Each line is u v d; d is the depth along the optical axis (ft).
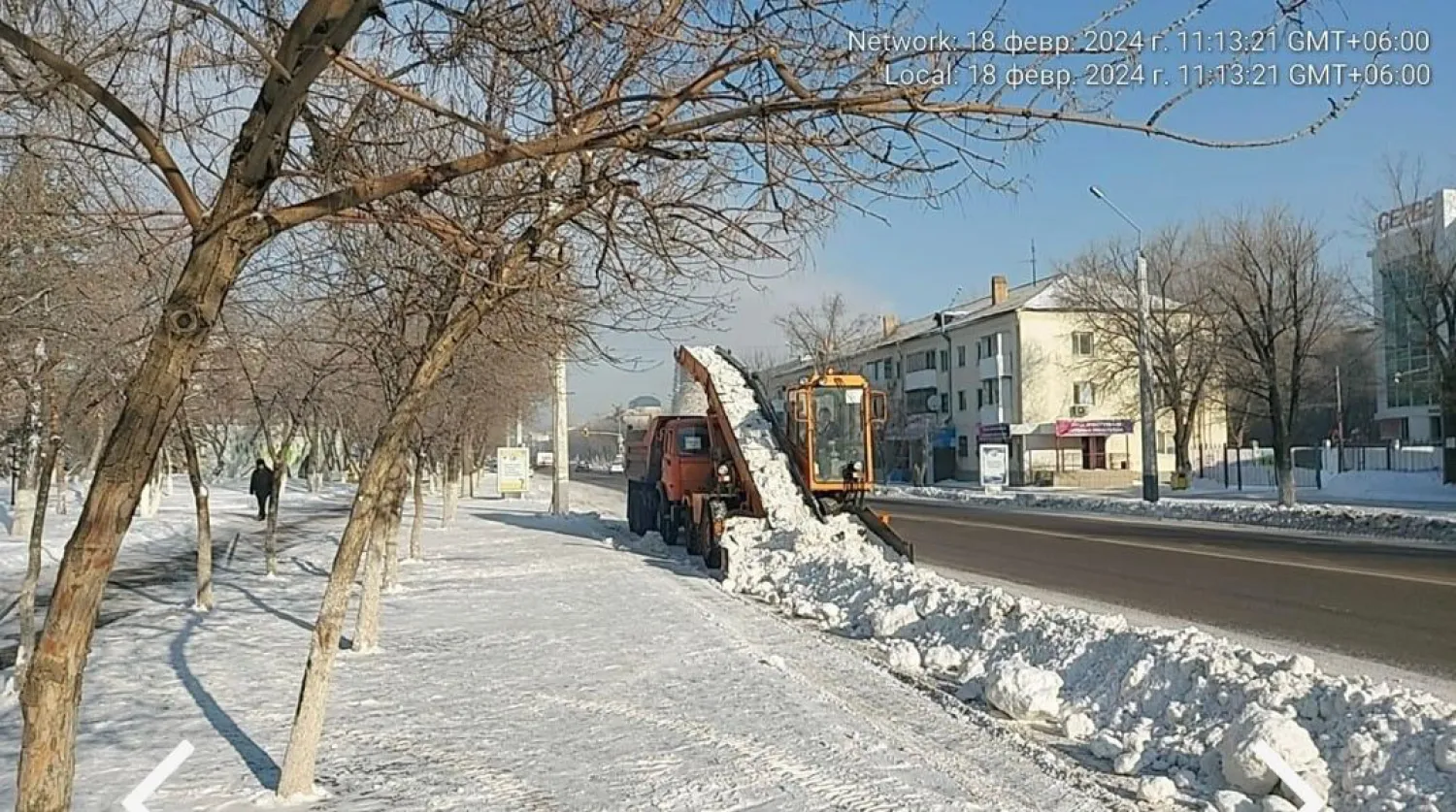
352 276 41.04
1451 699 29.96
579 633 40.22
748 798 21.29
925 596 42.09
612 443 419.33
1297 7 12.20
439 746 25.23
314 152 20.66
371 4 13.61
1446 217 119.03
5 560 73.00
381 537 38.29
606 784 22.29
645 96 14.82
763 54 13.51
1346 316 174.70
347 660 35.47
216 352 41.81
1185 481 166.09
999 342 219.82
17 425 52.42
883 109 13.38
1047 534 92.32
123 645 38.65
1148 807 21.13
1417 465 153.79
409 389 24.18
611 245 21.79
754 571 56.65
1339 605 47.42
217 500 154.61
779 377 259.39
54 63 14.35
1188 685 26.61
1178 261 168.25
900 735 25.88
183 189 15.06
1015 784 22.20
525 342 35.17
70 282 30.53
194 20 18.03
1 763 24.57
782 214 17.80
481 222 22.90
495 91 20.89
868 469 69.26
